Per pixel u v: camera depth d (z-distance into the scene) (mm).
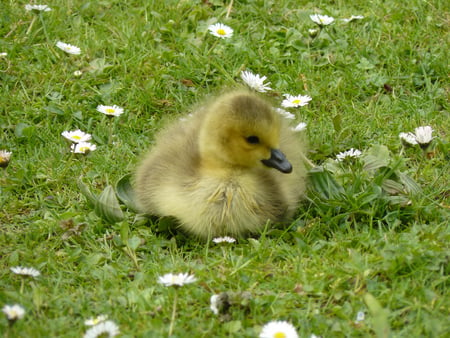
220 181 9086
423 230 8977
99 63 12812
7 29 13375
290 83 12445
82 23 13758
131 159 10805
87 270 8586
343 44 13367
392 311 7828
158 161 9711
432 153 10992
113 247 9031
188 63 12781
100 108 11391
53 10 13773
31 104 11930
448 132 11500
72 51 12609
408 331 7559
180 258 8891
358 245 8859
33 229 9375
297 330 7688
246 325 7680
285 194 9359
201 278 8312
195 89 12375
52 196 10094
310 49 13391
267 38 13594
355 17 13781
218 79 12531
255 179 9180
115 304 7922
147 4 14055
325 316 7793
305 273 8312
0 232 9430
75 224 9297
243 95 9328
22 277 8148
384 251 8484
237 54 13070
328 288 8164
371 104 12141
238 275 8406
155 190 9453
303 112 11938
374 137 11484
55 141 11250
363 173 9992
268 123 8922
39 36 13289
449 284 8203
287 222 9445
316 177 9891
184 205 9148
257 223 9195
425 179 10414
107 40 13297
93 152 11008
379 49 13352
